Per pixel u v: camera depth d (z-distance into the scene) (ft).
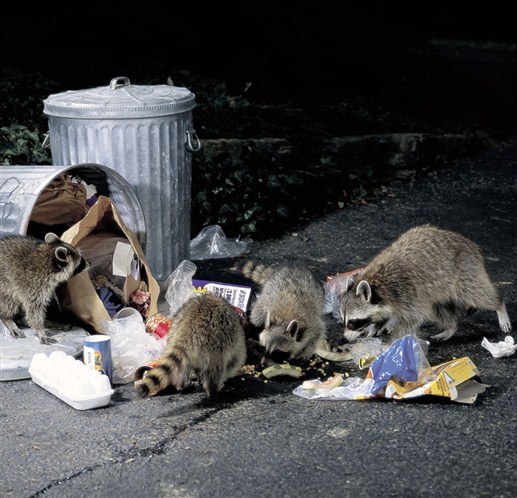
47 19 27.63
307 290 15.89
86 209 16.66
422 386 14.53
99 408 14.48
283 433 13.99
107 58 26.50
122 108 16.49
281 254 19.08
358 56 31.30
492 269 18.42
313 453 13.64
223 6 30.91
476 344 16.06
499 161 24.81
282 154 21.16
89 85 24.73
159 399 14.69
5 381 15.01
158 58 27.30
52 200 16.62
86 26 27.91
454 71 34.35
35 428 14.10
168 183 17.02
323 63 29.99
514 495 13.05
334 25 35.09
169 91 17.16
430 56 35.17
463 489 13.14
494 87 35.81
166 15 29.76
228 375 14.82
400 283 15.83
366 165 23.21
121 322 15.53
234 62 28.48
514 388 14.87
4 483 13.24
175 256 17.37
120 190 16.56
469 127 27.78
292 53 29.84
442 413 14.33
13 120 20.17
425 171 23.89
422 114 28.30
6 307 15.57
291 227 20.30
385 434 13.96
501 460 13.52
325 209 21.22
